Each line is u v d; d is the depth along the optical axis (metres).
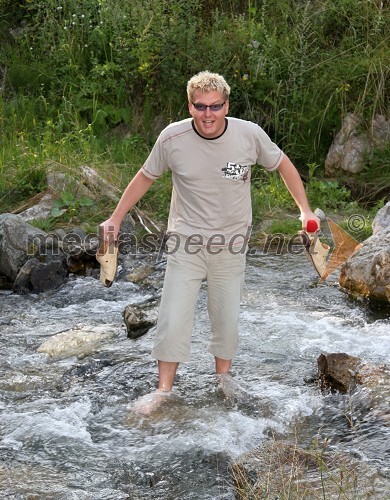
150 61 10.32
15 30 11.80
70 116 10.27
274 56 10.42
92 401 4.82
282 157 4.50
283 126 9.99
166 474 4.07
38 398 4.90
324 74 10.06
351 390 4.81
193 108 4.24
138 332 5.87
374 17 10.51
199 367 5.22
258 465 3.99
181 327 4.63
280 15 11.20
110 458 4.21
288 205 8.85
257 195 8.89
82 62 10.98
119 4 11.09
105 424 4.55
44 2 11.43
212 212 4.46
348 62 10.20
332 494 3.70
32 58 11.27
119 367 5.26
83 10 11.25
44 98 10.49
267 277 7.15
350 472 3.89
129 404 4.76
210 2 11.44
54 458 4.21
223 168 4.36
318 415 4.62
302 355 5.48
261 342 5.67
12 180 8.74
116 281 7.18
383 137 9.55
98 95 10.64
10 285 7.17
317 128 9.87
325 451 4.19
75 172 8.73
